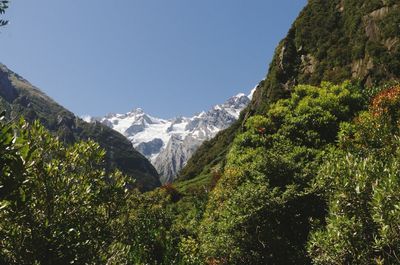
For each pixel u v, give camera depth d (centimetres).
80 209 961
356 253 948
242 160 2173
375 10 6600
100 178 1049
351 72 6266
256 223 1653
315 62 7325
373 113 1728
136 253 1518
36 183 863
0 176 545
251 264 1656
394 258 880
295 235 1672
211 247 1769
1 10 756
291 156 1903
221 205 2061
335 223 973
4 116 575
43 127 978
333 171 1072
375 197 862
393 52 5688
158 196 5472
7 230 814
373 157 1201
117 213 1082
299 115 2269
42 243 816
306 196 1648
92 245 945
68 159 1014
